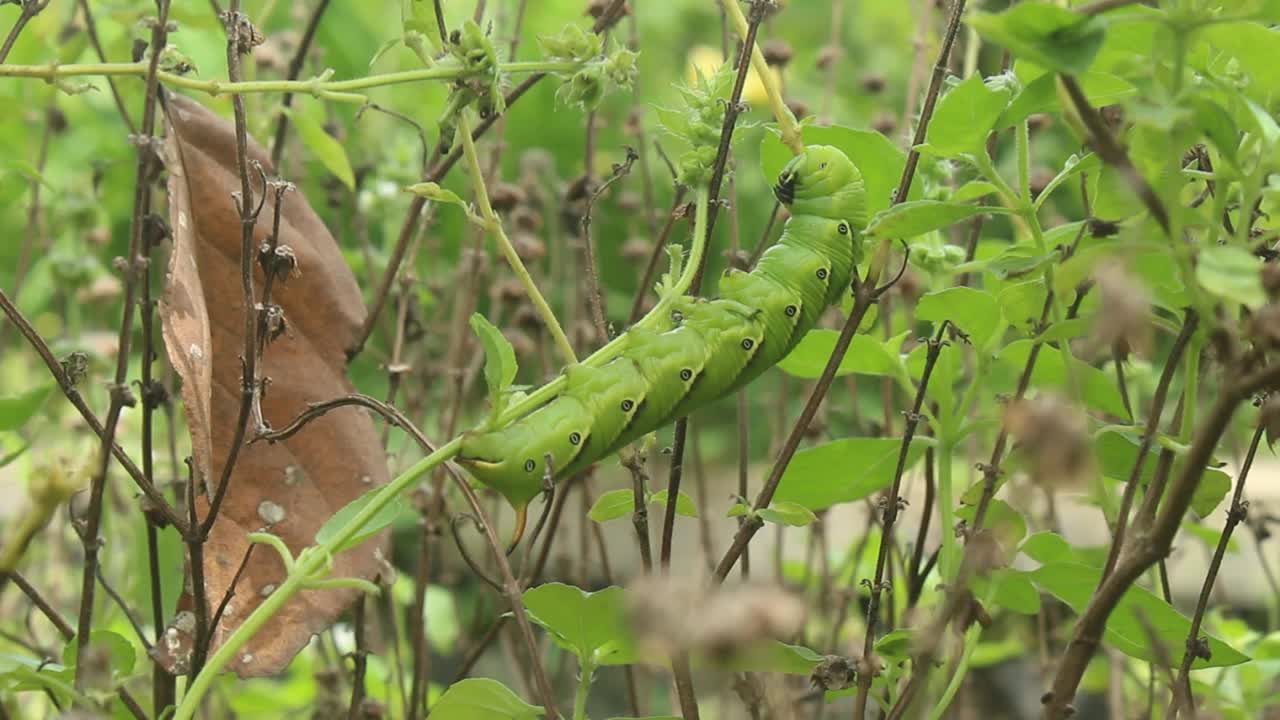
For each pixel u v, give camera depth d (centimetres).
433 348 662
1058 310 330
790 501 383
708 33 1200
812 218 313
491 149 505
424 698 452
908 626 367
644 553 314
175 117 376
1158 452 345
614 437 292
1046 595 496
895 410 646
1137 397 528
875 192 359
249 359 315
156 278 631
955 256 401
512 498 289
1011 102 284
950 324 370
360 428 386
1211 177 287
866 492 381
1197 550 750
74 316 579
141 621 488
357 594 364
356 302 395
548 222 655
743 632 170
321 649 508
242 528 363
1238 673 485
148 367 346
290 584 284
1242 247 255
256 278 377
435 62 304
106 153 745
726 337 300
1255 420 315
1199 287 237
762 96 674
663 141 796
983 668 673
